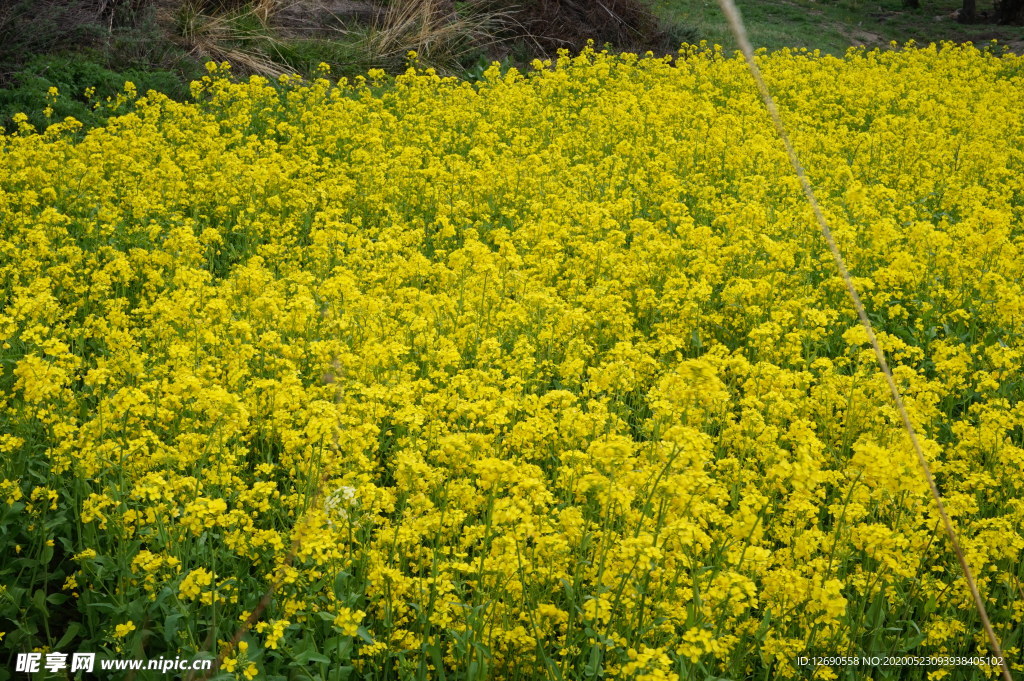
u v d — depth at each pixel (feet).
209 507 11.70
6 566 13.33
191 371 17.06
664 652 10.44
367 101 42.11
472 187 31.27
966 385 20.15
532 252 26.96
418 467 13.05
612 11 65.98
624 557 11.10
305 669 11.00
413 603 11.69
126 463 13.61
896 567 11.84
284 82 45.34
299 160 33.27
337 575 11.91
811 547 12.68
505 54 59.41
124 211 27.81
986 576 13.25
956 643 13.02
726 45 70.23
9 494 13.12
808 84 56.49
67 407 15.37
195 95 41.78
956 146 38.93
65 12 44.73
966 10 98.37
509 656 11.75
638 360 18.95
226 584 11.86
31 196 25.70
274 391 16.11
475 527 12.55
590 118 41.81
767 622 11.57
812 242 27.99
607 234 28.17
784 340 21.39
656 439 14.29
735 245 25.49
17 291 19.60
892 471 11.89
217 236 25.07
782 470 12.17
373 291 21.67
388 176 32.37
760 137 36.91
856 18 94.68
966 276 24.43
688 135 41.09
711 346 21.99
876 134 40.06
